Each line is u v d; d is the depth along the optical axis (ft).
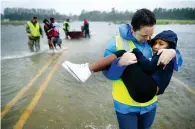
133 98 7.13
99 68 7.14
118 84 7.51
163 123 12.76
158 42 7.06
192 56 30.86
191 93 17.17
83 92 17.88
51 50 41.83
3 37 81.05
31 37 40.50
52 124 12.91
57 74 23.34
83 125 12.74
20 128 12.55
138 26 6.72
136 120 7.85
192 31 72.54
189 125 12.57
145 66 6.77
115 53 7.01
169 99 16.07
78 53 37.11
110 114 13.99
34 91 18.34
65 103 15.76
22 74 23.79
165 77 6.83
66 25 68.80
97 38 68.33
